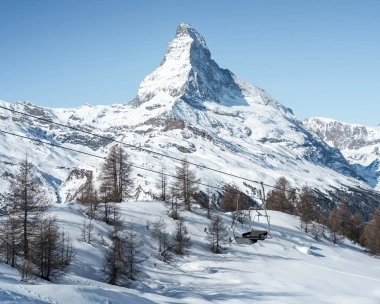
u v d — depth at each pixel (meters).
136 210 118.81
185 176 133.25
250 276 91.94
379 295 84.00
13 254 66.69
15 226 71.50
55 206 108.44
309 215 167.25
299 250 123.00
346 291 85.75
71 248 79.19
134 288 76.25
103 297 35.62
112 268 76.88
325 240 148.25
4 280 52.66
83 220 101.12
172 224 115.62
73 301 32.41
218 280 87.94
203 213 134.12
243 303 69.31
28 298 29.31
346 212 186.12
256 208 46.25
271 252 115.81
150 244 102.31
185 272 93.56
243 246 115.69
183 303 62.09
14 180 79.56
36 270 65.25
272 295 75.50
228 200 160.62
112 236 93.06
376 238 149.38
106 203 109.69
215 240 112.31
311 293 79.06
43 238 69.25
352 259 128.75
